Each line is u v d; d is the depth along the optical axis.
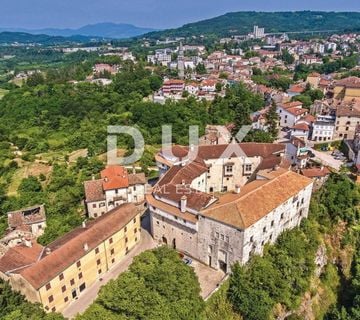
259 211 68.62
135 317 56.50
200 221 70.69
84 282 69.38
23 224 93.12
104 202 98.38
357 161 111.88
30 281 59.34
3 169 140.25
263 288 67.62
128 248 80.12
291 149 114.31
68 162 138.25
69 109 193.62
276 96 187.50
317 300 77.19
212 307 64.31
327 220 91.38
